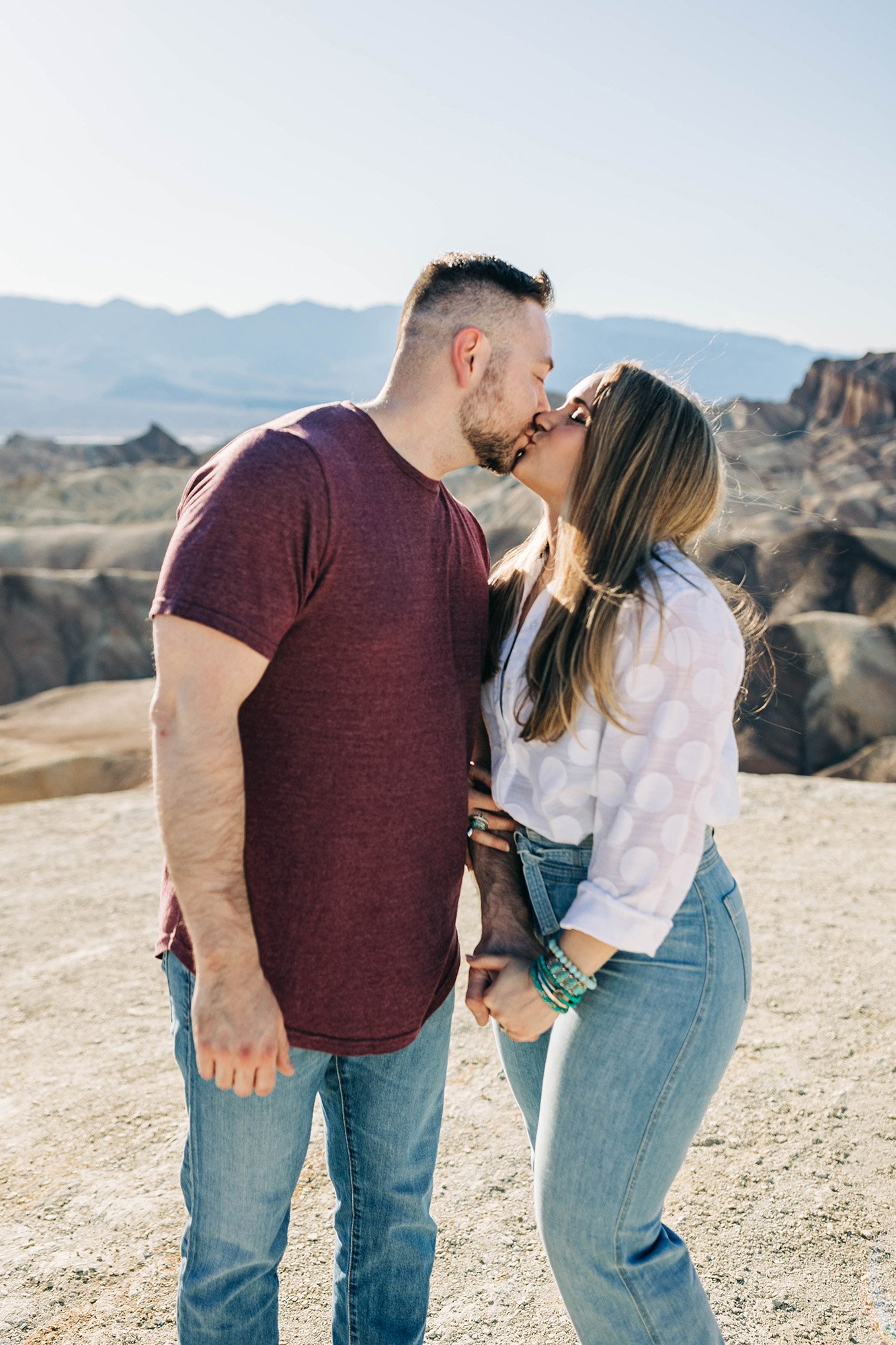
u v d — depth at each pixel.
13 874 5.55
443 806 1.69
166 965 1.71
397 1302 1.90
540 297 1.72
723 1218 2.45
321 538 1.48
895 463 80.69
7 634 63.38
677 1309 1.59
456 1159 2.74
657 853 1.49
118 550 89.81
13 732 26.58
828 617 38.91
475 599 1.82
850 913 4.45
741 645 1.57
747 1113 2.90
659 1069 1.55
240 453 1.47
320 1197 2.62
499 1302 2.20
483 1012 1.73
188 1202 1.74
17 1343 2.12
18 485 118.81
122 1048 3.49
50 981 4.09
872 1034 3.33
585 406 1.74
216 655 1.41
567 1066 1.61
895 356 109.50
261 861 1.60
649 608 1.50
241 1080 1.49
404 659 1.59
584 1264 1.60
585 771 1.60
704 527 1.69
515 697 1.71
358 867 1.59
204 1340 1.73
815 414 112.06
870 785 6.94
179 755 1.43
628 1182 1.55
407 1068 1.79
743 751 33.62
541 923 1.68
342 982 1.63
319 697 1.55
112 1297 2.25
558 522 1.81
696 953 1.59
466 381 1.64
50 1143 2.90
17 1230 2.50
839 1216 2.44
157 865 5.64
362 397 1.76
